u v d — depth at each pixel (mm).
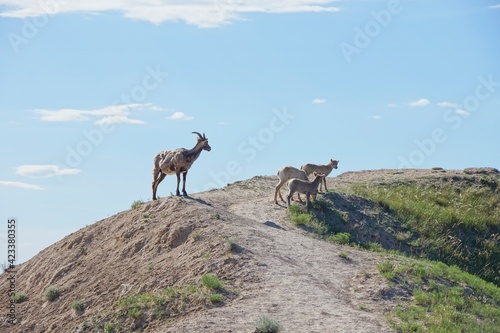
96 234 52625
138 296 38344
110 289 43312
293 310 34375
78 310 42531
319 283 38719
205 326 32281
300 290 37094
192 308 35625
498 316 38781
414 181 68750
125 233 49031
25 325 44062
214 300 35750
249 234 44094
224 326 32281
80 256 50938
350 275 40469
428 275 41812
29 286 51094
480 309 39000
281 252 42250
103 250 49500
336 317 33875
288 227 50094
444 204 64312
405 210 59719
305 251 43312
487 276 56312
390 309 36500
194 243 43781
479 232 60594
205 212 47469
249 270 39062
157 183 52938
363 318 34281
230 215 48906
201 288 37219
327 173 59281
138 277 42594
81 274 47594
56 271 49500
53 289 46250
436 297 38688
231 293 36750
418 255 54625
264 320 31625
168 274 41125
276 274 38781
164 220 48156
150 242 46531
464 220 60656
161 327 34750
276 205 55031
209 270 39656
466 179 70625
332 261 42281
